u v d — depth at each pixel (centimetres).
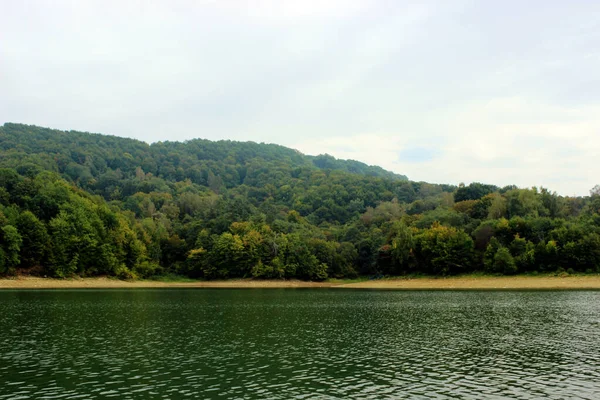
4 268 11688
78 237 13188
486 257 13400
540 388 3094
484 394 2967
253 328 5597
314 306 8131
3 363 3722
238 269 15562
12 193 13850
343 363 3816
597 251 11881
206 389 3078
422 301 8875
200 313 7000
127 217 17038
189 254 16225
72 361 3816
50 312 6712
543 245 12569
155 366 3681
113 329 5378
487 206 16762
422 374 3462
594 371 3525
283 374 3462
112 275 14112
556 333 5156
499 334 5138
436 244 14112
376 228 18100
